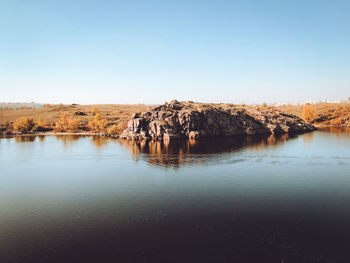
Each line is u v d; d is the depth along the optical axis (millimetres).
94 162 65875
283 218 32719
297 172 53219
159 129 106125
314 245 26578
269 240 27625
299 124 140125
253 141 98375
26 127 142625
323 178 48906
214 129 115625
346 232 29047
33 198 41094
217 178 50000
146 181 49062
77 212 35625
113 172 55938
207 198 39812
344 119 167750
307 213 34062
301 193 41250
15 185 47750
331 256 24750
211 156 70375
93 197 41188
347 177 49344
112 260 24672
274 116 138875
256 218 32844
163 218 33312
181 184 46781
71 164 63906
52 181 49969
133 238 28531
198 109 118438
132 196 41281
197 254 25312
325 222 31500
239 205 36969
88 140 109250
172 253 25547
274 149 79625
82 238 28750
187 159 67062
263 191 42375
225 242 27359
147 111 118750
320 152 73812
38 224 32250
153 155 73250
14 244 27781
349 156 68125
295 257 24641
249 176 50906
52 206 37812
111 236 29031
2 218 34062
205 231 29766
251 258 24547
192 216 33750
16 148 88562
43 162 66312
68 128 150250
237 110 134000
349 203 37062
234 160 64938
